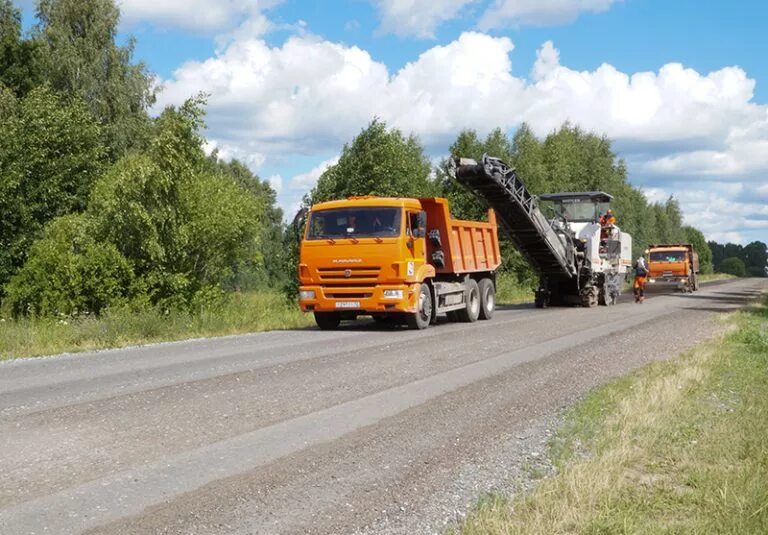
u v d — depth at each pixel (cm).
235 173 7375
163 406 779
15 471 544
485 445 638
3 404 787
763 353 1179
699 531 419
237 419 721
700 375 937
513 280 3638
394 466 572
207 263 2117
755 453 573
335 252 1695
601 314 2206
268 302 2475
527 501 479
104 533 426
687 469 548
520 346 1335
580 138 5994
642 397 800
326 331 1692
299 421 715
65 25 4062
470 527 432
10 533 425
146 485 514
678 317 2033
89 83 3950
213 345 1373
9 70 3775
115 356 1209
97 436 648
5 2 4197
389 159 2669
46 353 1274
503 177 2289
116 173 1991
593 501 472
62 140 2622
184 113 2017
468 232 2008
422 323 1736
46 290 1828
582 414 744
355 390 880
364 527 444
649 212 7725
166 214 1928
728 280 8725
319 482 529
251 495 498
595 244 2727
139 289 1875
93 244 1889
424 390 884
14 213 2448
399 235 1664
